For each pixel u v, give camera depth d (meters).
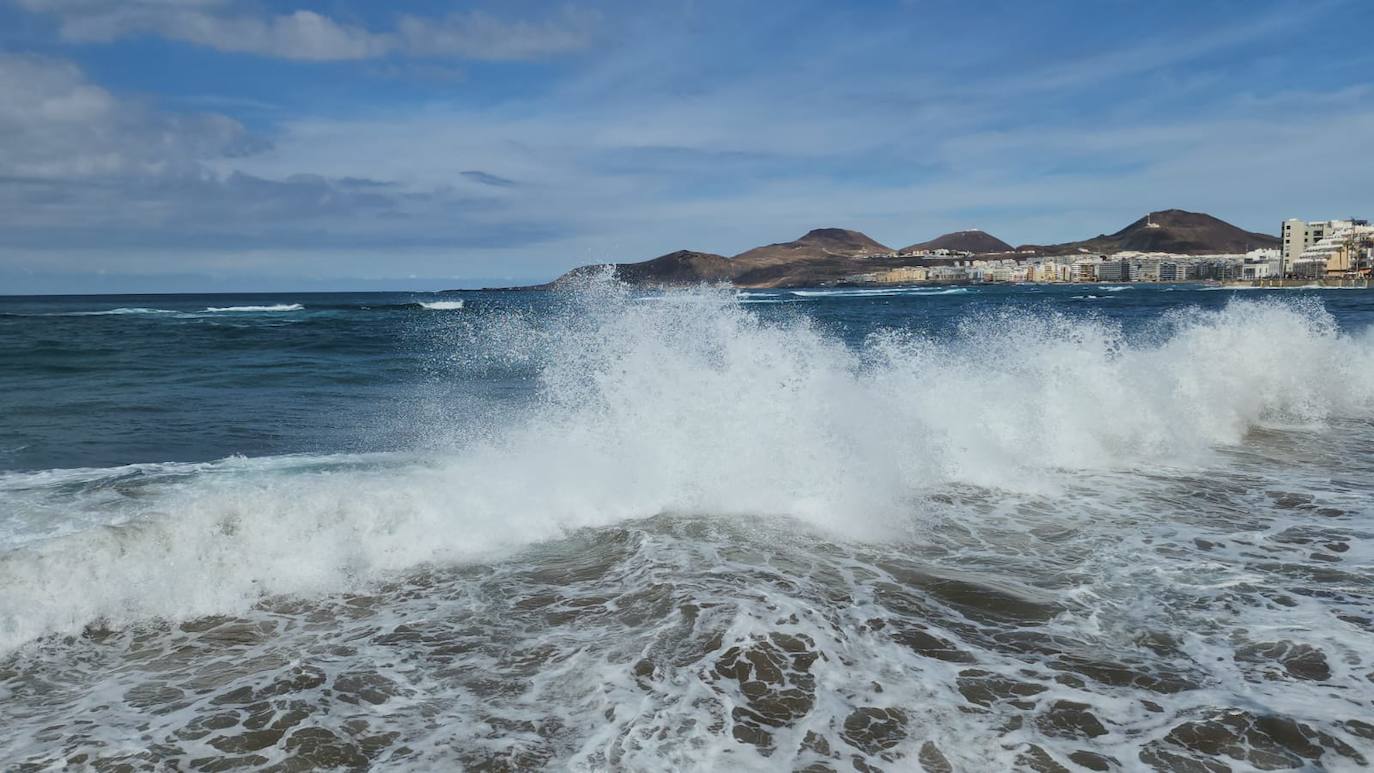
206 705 3.78
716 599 4.87
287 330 32.66
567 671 4.03
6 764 3.28
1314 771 3.10
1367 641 4.25
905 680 3.87
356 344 24.69
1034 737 3.37
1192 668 3.98
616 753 3.27
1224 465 8.64
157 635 4.59
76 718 3.68
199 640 4.52
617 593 5.06
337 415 11.21
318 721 3.61
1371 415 11.52
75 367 18.11
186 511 5.67
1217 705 3.60
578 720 3.55
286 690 3.91
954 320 33.69
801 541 6.05
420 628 4.62
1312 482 7.92
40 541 5.68
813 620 4.55
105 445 9.26
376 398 12.81
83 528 5.99
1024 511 6.93
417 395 13.13
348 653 4.32
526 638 4.45
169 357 20.69
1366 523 6.51
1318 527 6.41
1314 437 10.11
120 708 3.77
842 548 5.91
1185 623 4.53
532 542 6.11
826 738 3.36
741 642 4.27
